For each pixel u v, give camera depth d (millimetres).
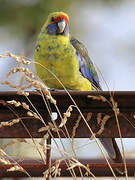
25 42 13719
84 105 6059
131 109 6141
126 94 5648
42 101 6004
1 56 5465
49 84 10039
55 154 7387
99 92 5723
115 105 5711
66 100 5957
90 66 10844
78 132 6434
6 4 13305
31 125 6391
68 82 9961
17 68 5539
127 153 8992
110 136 6359
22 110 6297
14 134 6363
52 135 6121
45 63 9867
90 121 6438
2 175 6109
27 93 5566
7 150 7395
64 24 10469
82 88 10312
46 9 13195
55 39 10195
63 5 13453
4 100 5980
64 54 9898
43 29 10641
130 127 6344
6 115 6398
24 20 13336
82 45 10734
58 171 5445
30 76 5551
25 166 5844
